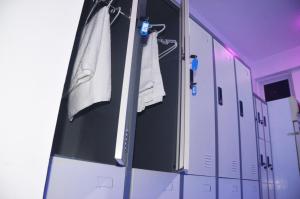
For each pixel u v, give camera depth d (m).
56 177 0.90
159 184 1.36
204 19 3.87
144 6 1.49
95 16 1.48
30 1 0.91
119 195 1.11
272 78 4.63
